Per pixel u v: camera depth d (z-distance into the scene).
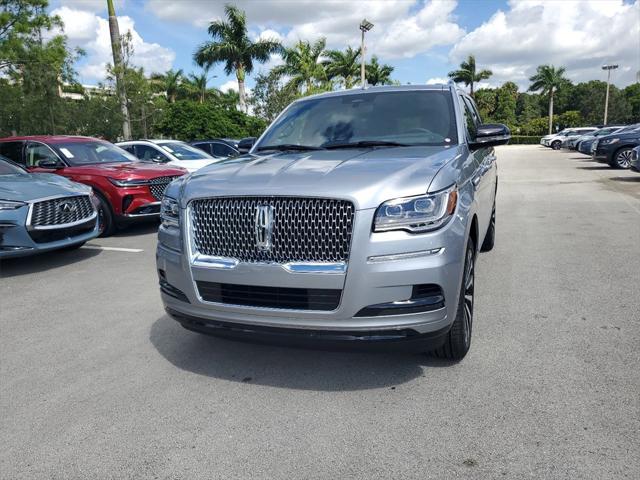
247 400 3.19
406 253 2.85
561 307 4.57
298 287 2.94
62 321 4.77
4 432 2.95
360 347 2.94
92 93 25.42
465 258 3.29
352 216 2.86
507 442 2.64
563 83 70.94
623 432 2.68
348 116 4.45
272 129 4.73
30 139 9.74
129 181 8.83
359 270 2.84
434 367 3.50
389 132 4.18
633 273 5.58
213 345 4.05
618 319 4.24
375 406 3.05
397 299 2.87
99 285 5.96
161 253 3.47
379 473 2.46
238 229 3.07
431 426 2.82
